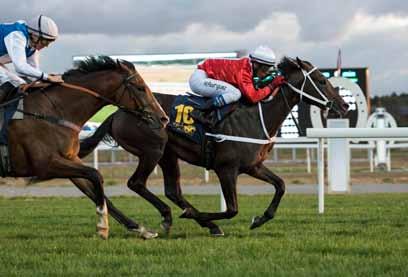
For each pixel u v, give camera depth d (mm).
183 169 27266
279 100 10336
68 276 7512
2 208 14547
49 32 9500
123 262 8141
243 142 10062
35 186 21719
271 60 10281
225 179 10125
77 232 10570
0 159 9266
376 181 21500
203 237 9992
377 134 12656
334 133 12727
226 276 7363
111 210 10078
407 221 11523
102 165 29281
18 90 9312
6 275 7539
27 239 9969
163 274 7535
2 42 9336
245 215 12719
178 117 10328
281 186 10422
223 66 10281
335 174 17766
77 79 9586
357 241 9258
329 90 10547
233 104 10172
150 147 10336
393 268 7664
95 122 24156
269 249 8781
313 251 8727
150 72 25312
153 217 12648
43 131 9281
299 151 38469
